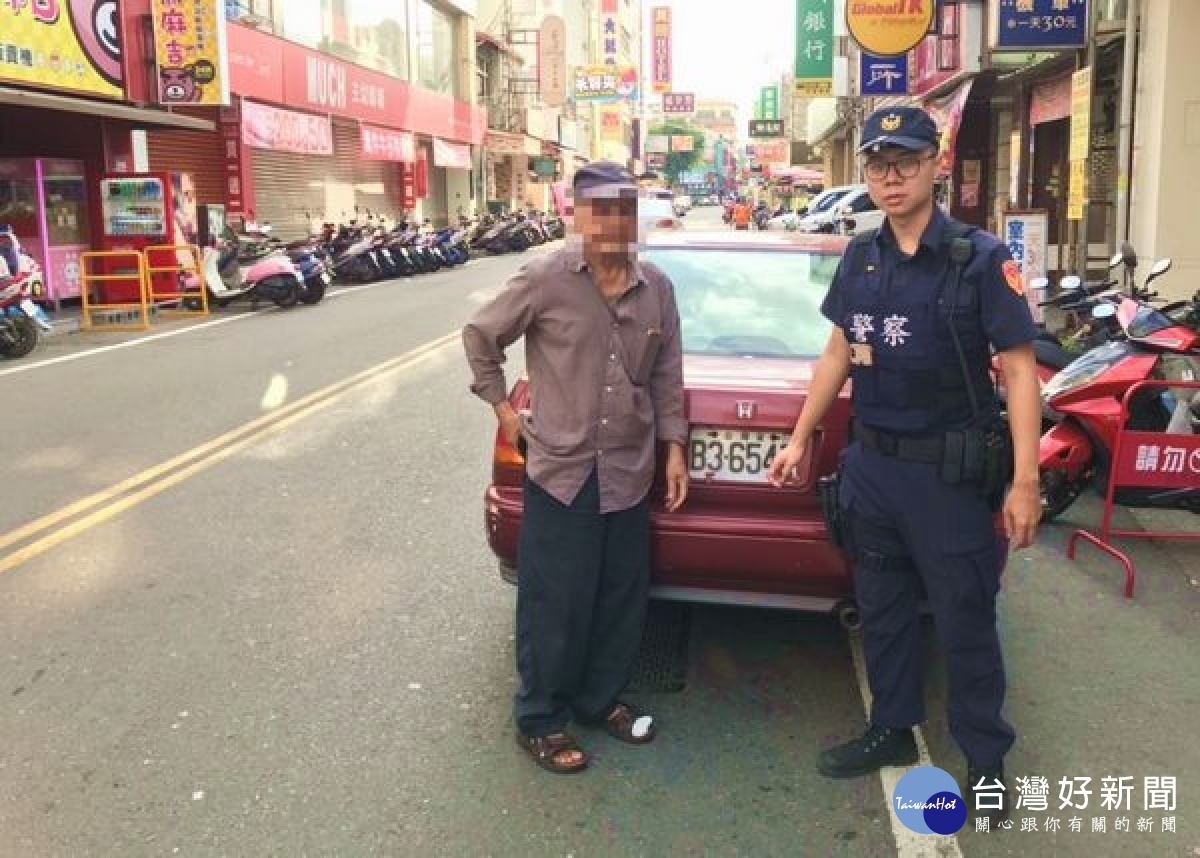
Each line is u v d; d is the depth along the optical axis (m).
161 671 3.93
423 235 22.84
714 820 3.05
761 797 3.16
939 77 15.27
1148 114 9.75
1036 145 15.22
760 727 3.58
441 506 5.83
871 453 3.06
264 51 21.88
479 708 3.67
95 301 15.42
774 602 3.67
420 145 33.69
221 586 4.72
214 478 6.38
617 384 3.20
